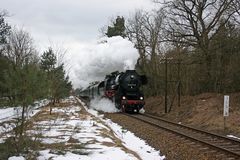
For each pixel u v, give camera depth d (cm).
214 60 3048
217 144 1449
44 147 1219
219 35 3047
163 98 3612
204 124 2172
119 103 3131
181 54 3422
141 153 1362
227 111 1864
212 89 3089
